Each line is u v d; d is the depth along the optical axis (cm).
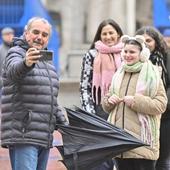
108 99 1282
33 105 1159
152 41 1412
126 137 1209
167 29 3475
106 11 4038
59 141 2002
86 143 1215
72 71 3581
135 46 1266
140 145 1204
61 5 4131
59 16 4131
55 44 3466
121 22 4003
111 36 1485
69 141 1220
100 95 1478
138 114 1255
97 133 1213
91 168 1223
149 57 1388
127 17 3997
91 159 1216
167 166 1444
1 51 2438
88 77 1492
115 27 1495
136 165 1265
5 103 1170
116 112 1274
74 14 4106
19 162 1162
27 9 3450
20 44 1182
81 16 4100
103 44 1488
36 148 1169
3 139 1172
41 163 1207
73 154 1216
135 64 1269
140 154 1241
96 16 4041
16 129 1159
